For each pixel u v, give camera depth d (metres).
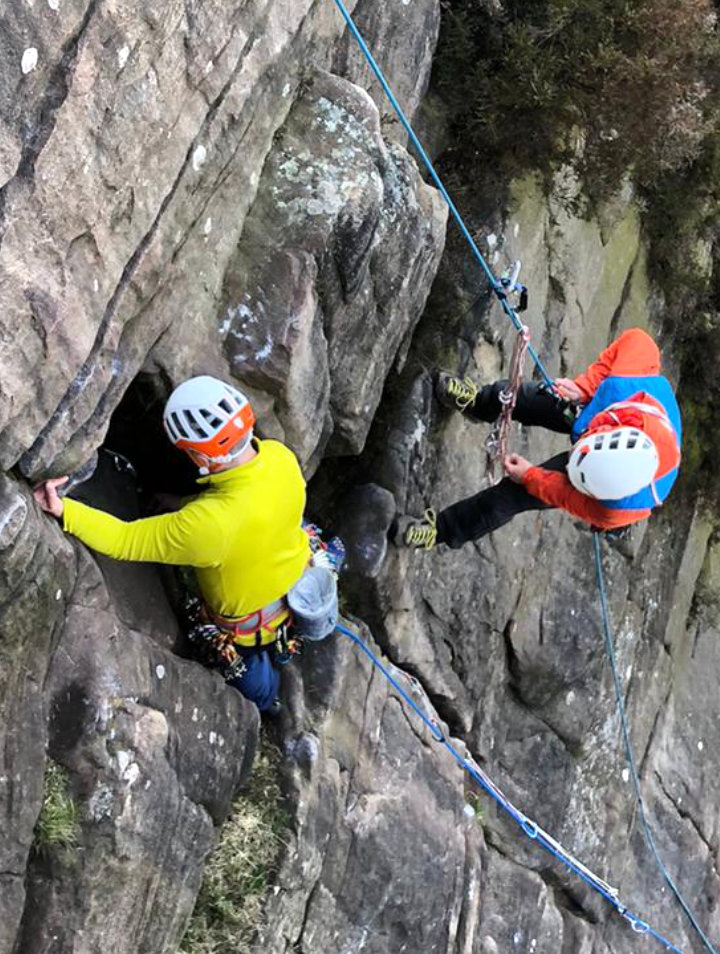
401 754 5.71
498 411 5.48
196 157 3.56
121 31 3.05
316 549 4.55
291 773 4.91
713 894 9.21
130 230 3.34
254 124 3.90
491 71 5.55
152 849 3.88
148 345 3.68
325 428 4.69
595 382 5.05
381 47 4.76
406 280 4.64
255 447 4.00
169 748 3.91
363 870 5.28
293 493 3.96
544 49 5.56
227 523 3.77
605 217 6.64
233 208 3.96
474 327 5.81
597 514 4.81
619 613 7.70
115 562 4.04
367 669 5.50
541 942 7.18
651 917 8.45
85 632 3.64
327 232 4.12
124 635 3.80
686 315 7.88
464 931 6.09
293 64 4.08
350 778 5.30
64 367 3.17
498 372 6.07
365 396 4.79
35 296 3.00
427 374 5.65
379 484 5.57
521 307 5.05
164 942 4.16
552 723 7.29
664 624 8.59
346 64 4.54
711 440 8.46
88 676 3.62
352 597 5.65
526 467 5.04
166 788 3.87
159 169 3.38
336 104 4.25
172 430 3.69
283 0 3.78
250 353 4.07
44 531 3.33
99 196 3.15
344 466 5.61
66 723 3.57
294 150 4.18
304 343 4.14
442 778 5.99
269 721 5.02
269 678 4.60
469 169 5.77
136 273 3.41
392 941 5.53
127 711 3.71
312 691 5.14
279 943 4.88
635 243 7.15
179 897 4.16
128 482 4.32
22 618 3.28
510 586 6.61
